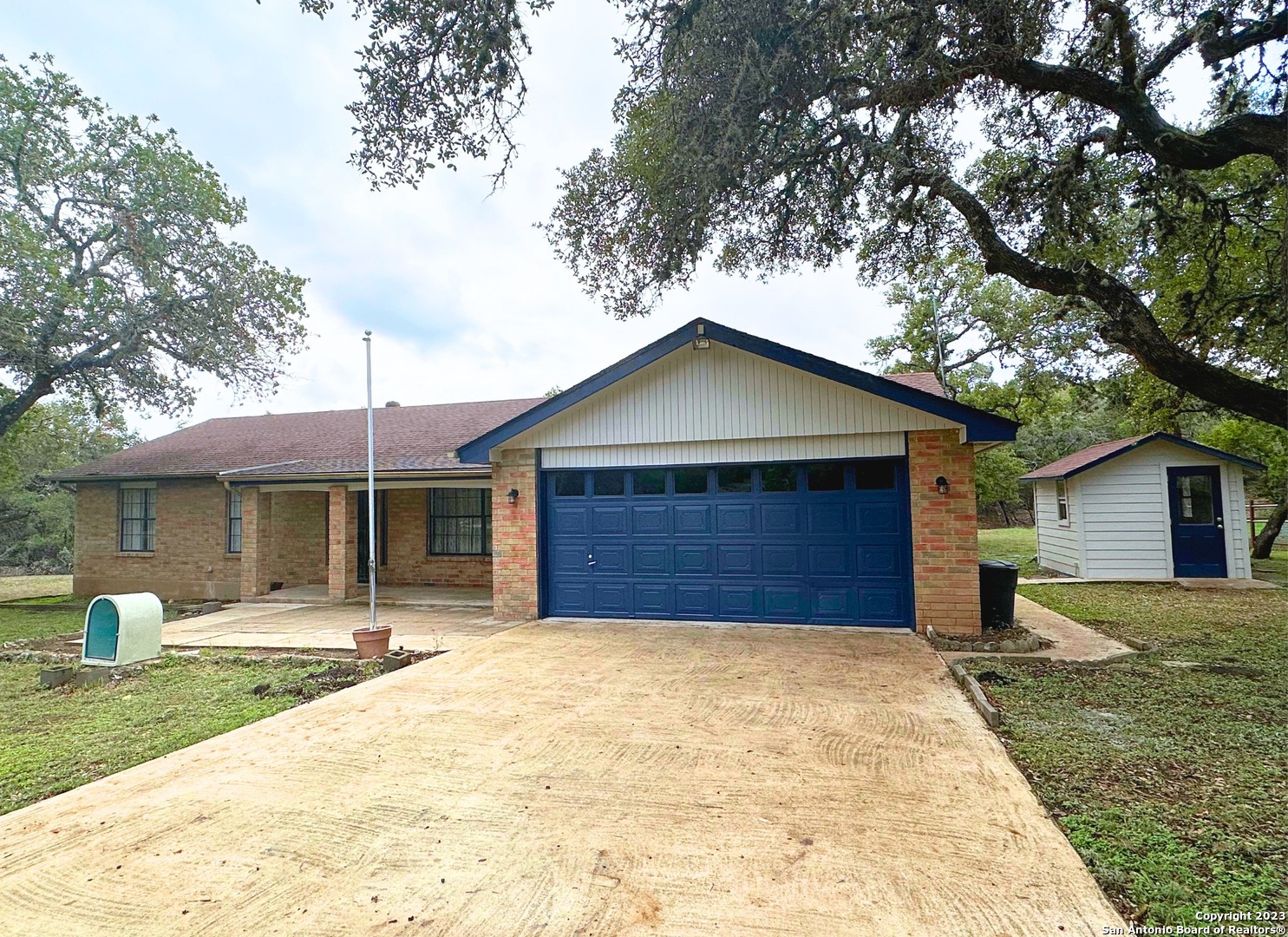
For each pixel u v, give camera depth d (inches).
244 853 120.9
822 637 310.3
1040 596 454.3
